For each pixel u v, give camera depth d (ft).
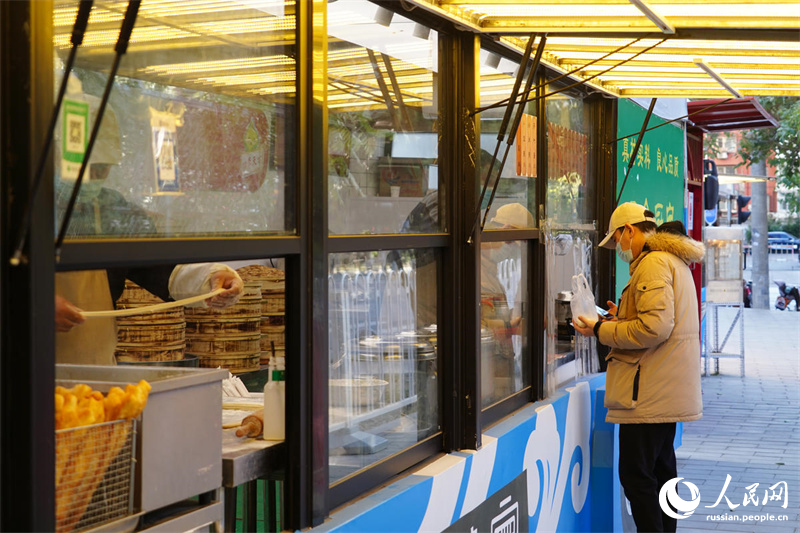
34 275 5.33
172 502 6.91
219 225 7.46
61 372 7.32
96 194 6.19
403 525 9.82
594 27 10.67
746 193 122.72
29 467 5.32
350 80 9.51
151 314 9.96
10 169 5.30
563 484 15.71
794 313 75.46
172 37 6.97
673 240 15.05
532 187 15.37
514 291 14.78
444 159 11.75
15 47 5.29
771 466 24.41
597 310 17.88
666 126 25.22
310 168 8.55
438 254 11.78
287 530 8.52
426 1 9.98
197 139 7.23
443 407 11.87
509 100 11.28
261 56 8.03
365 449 10.05
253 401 10.06
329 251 8.96
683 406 14.89
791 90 16.08
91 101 6.17
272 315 12.40
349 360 9.77
